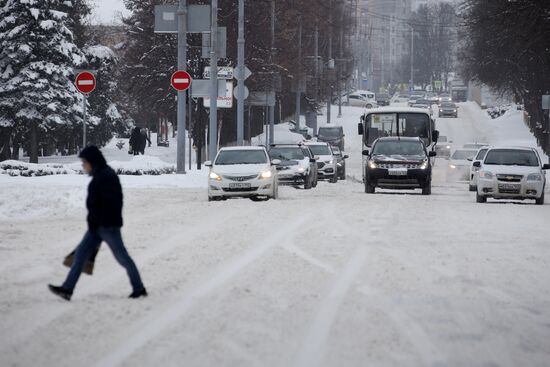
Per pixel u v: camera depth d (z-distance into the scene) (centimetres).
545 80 17412
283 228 4762
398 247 4028
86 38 16838
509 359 2069
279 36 15688
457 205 6769
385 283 3044
